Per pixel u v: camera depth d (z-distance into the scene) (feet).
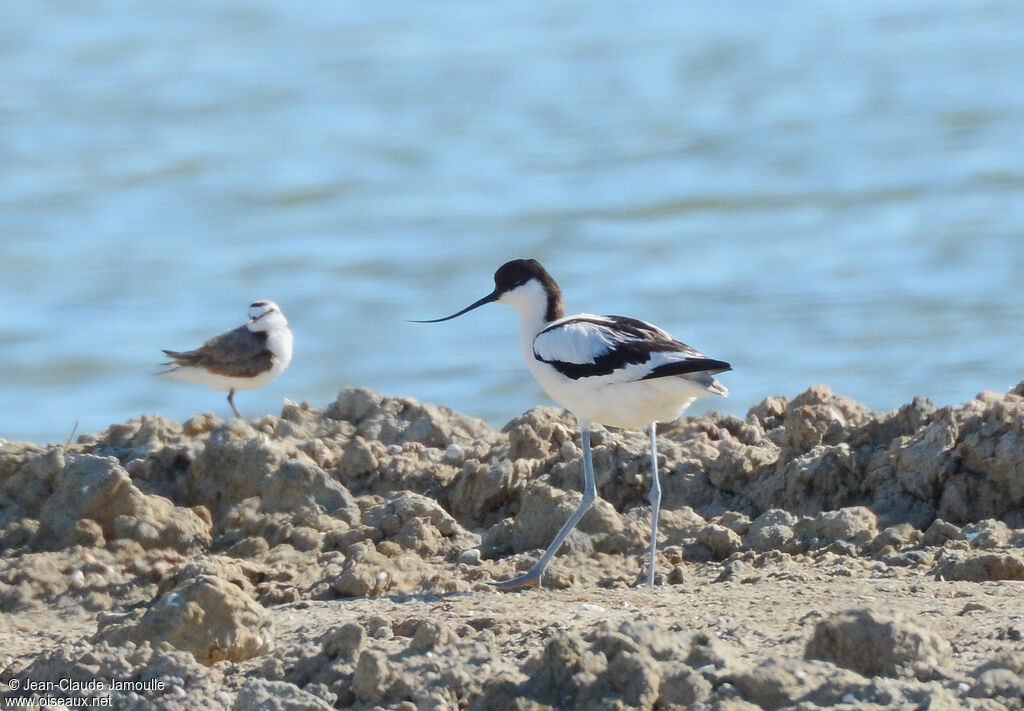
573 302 103.65
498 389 89.81
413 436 52.75
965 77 166.20
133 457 49.24
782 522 42.34
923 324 95.45
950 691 28.40
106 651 32.68
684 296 104.06
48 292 110.42
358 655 31.58
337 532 43.93
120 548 43.21
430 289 108.58
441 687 29.78
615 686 28.86
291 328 101.30
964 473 43.24
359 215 128.36
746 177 134.21
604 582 39.93
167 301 108.06
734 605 34.83
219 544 44.68
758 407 52.85
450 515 46.75
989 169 131.54
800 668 29.07
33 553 43.04
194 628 33.42
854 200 126.11
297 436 52.34
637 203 128.36
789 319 98.22
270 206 131.95
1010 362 88.89
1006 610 33.17
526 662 30.58
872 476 44.37
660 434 50.57
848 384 87.35
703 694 28.58
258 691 29.66
